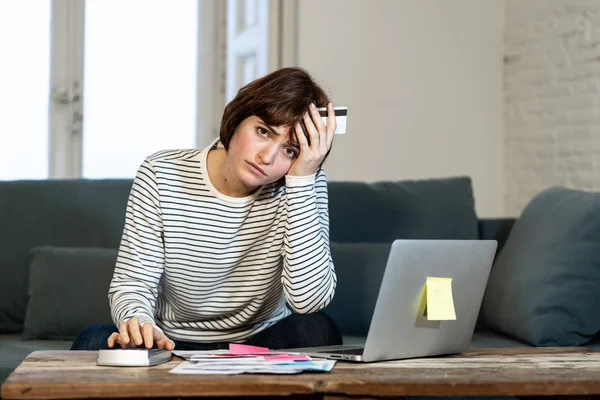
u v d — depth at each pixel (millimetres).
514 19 4668
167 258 1941
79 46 4367
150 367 1528
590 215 2438
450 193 2943
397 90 4574
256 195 1953
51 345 2494
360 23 4492
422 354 1709
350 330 2729
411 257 1591
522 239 2666
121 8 4465
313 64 4398
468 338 1787
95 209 2846
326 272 1907
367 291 2719
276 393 1380
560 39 4312
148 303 1856
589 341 2547
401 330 1639
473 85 4715
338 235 2891
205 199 1928
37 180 2887
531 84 4539
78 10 4359
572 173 4230
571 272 2424
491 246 1745
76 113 4371
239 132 1789
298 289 1875
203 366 1491
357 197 2912
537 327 2414
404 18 4578
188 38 4605
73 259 2670
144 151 4535
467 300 1745
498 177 4773
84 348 1846
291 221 1864
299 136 1790
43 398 1350
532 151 4539
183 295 1999
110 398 1413
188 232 1928
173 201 1917
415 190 2939
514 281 2562
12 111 4273
